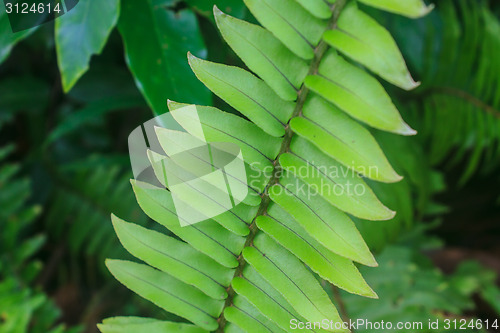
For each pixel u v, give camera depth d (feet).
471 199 2.78
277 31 1.14
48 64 2.44
